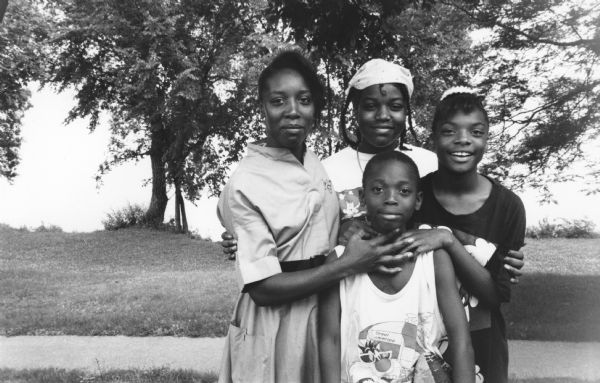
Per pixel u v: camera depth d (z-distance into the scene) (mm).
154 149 26359
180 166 24656
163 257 20875
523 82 9562
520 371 5426
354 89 2703
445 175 2408
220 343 7188
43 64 23734
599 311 8234
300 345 2236
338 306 2225
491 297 2273
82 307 10219
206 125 23547
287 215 2215
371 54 6605
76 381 5523
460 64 12516
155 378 5531
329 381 2154
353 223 2330
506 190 2432
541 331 7020
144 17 21016
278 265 2180
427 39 10594
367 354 2135
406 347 2111
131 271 17328
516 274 2334
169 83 22156
